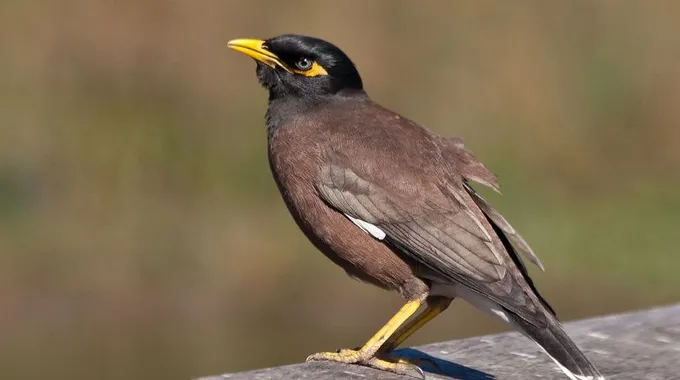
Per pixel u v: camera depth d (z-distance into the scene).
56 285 15.51
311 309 15.18
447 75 18.11
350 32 18.33
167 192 17.23
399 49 18.28
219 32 18.19
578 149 17.73
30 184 17.14
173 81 17.91
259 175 17.36
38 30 17.89
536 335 7.07
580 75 18.14
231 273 15.94
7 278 15.59
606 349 7.38
